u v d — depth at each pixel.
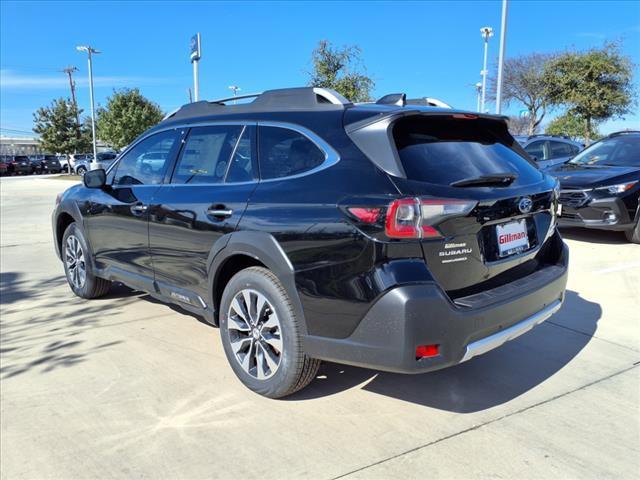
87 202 4.93
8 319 4.82
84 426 2.99
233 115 3.71
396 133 2.88
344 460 2.66
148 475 2.56
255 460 2.67
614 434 2.89
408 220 2.59
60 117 46.75
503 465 2.62
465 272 2.81
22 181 34.03
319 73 14.92
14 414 3.13
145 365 3.78
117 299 5.43
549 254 3.60
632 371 3.66
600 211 7.61
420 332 2.57
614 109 24.33
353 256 2.70
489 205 2.84
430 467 2.60
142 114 41.59
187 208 3.67
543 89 25.69
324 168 2.97
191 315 4.88
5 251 8.27
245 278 3.24
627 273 6.17
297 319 2.98
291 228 2.94
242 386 3.45
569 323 4.59
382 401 3.26
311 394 3.34
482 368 3.72
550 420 3.03
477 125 3.44
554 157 12.24
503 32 14.79
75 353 4.00
